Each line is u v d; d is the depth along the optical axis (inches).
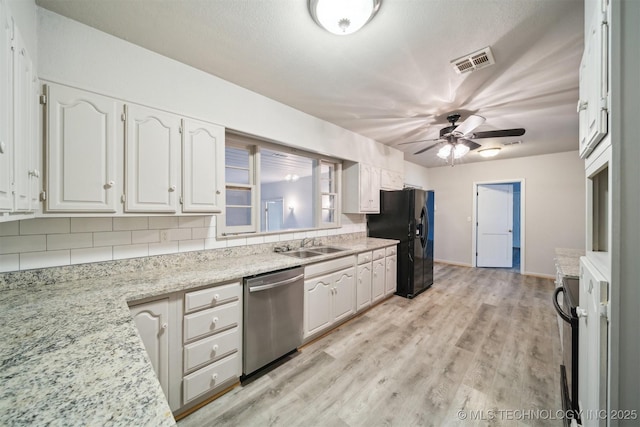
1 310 45.3
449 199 233.0
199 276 67.4
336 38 62.9
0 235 54.9
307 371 79.0
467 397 68.1
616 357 26.8
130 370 28.3
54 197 52.2
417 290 148.7
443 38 62.2
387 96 93.3
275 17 56.5
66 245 62.2
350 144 133.4
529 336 100.1
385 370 79.3
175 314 60.7
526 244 194.7
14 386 25.0
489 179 212.2
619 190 26.7
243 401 66.8
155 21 58.0
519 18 55.3
